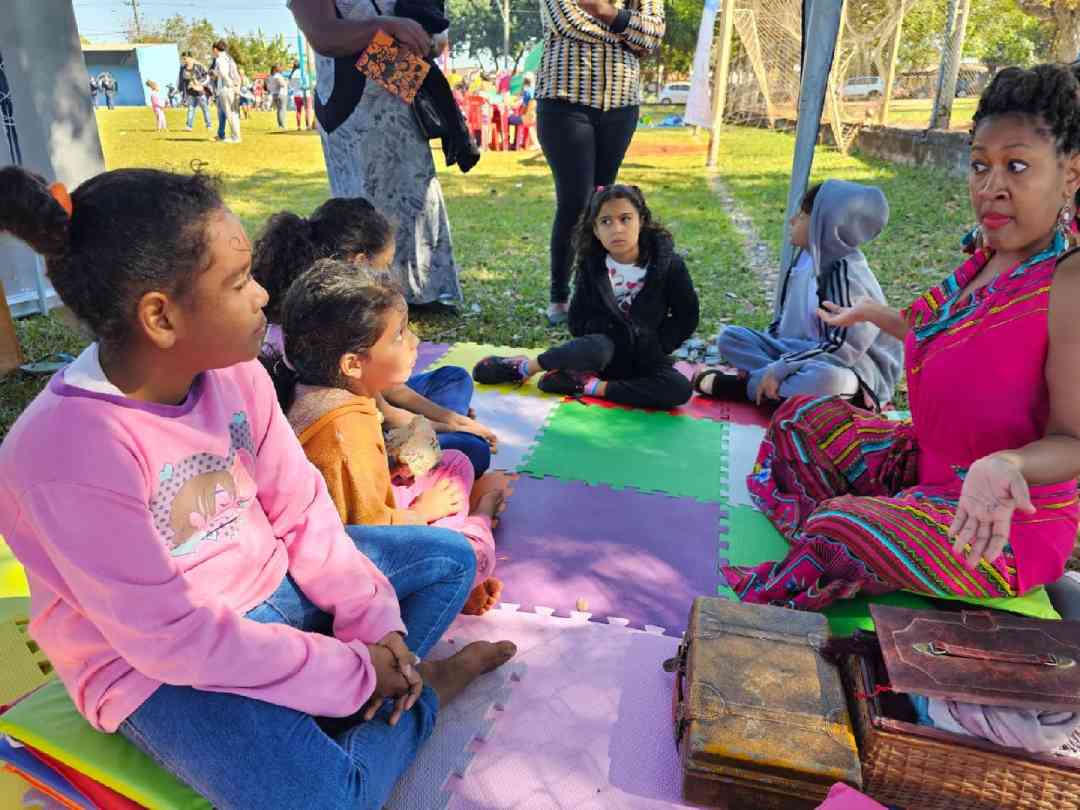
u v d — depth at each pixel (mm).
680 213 9430
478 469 2984
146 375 1454
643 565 2637
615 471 3221
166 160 13297
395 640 1777
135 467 1432
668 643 2283
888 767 1727
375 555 2002
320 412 2104
